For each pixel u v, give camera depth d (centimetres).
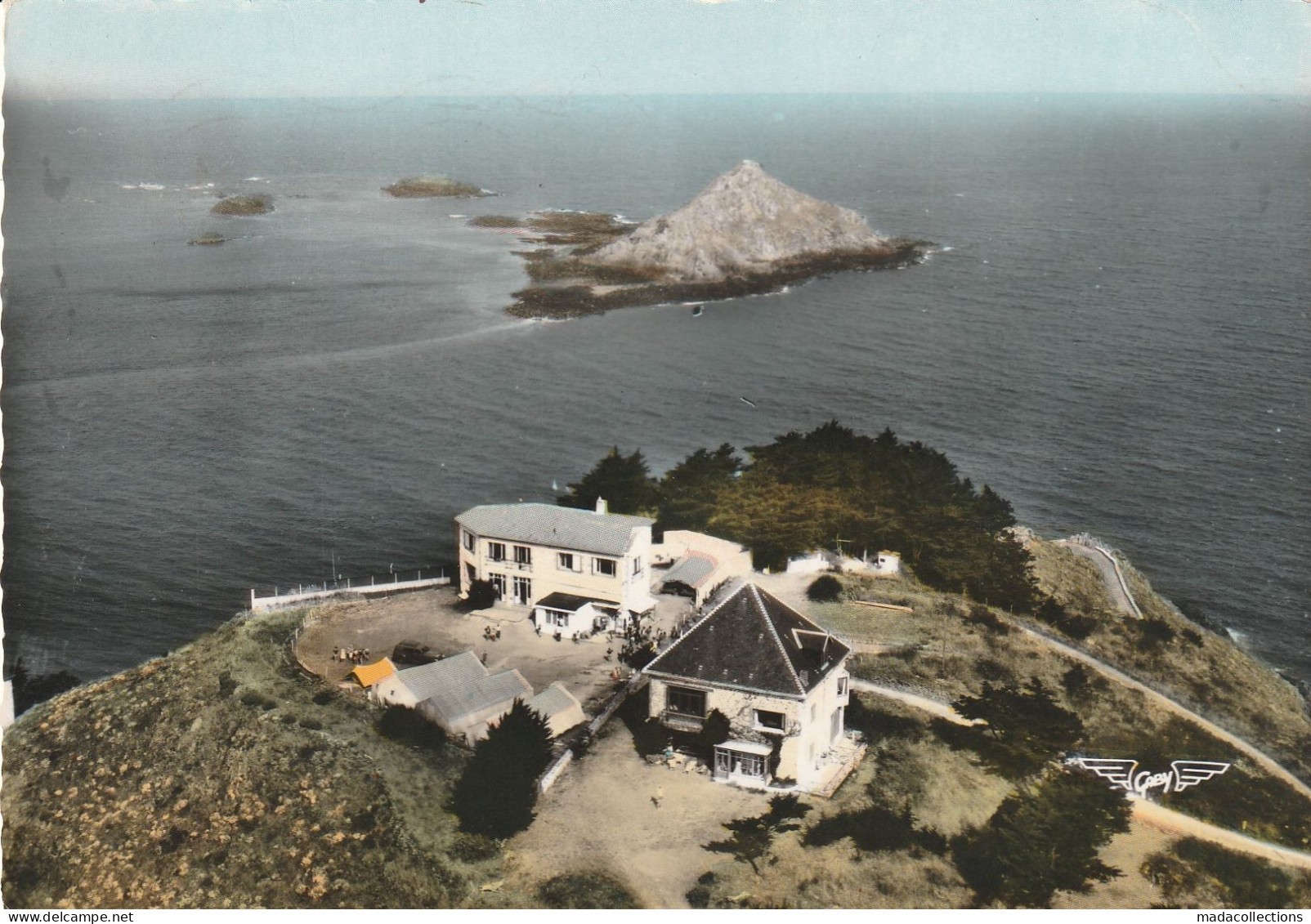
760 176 19125
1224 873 4688
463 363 12519
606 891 4231
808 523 7600
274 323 13762
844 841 4506
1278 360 13062
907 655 6119
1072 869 4528
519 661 5988
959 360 13000
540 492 9125
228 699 5459
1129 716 5872
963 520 7631
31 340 12575
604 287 15888
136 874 4562
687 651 5069
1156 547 8588
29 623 6969
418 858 4434
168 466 9500
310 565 7831
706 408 11194
